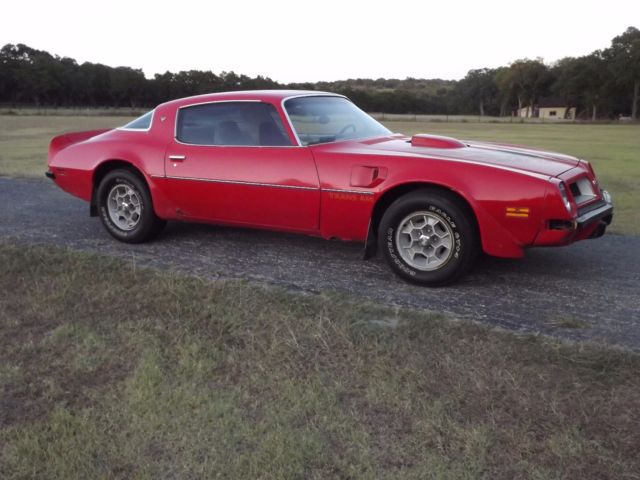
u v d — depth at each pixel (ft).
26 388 9.92
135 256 17.13
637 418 8.70
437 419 8.75
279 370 10.31
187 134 17.42
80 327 12.15
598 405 9.03
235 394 9.57
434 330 11.58
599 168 46.19
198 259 16.80
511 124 222.69
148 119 18.57
